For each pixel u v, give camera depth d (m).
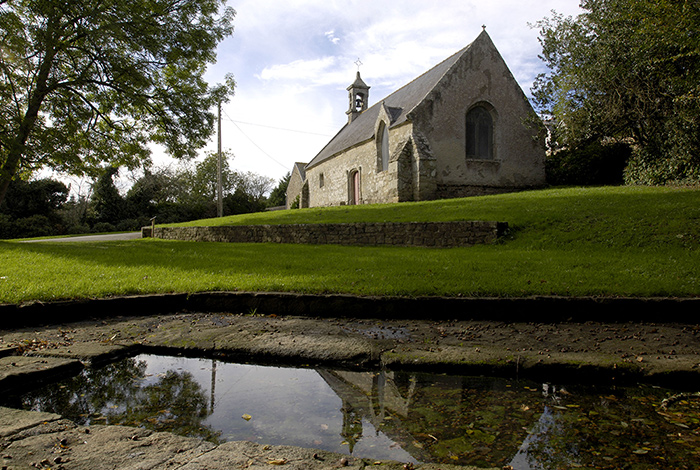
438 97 21.61
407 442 2.85
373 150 24.95
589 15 20.70
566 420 3.16
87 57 16.80
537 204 14.51
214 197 54.12
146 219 37.12
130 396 3.61
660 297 5.89
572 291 6.13
